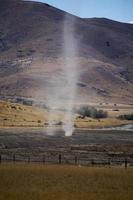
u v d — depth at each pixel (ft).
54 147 547.90
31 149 523.70
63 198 243.40
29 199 239.71
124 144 597.93
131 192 265.13
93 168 375.04
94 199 242.78
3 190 263.49
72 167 378.32
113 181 305.53
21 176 319.88
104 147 556.10
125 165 395.14
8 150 508.94
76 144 585.22
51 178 313.94
